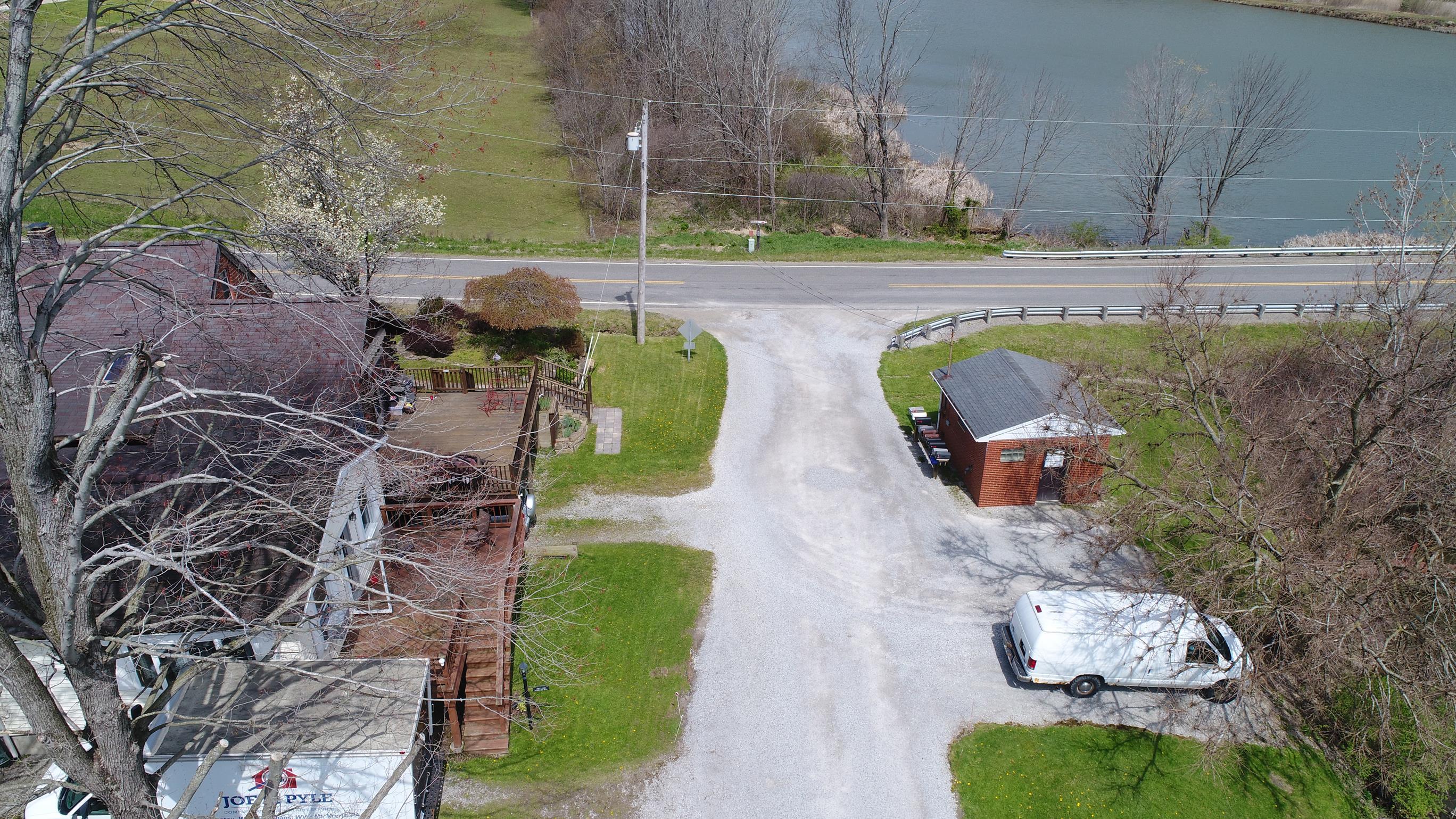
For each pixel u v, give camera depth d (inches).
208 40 410.3
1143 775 648.4
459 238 1652.3
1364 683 702.5
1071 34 3235.7
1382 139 2299.5
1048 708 701.3
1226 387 809.5
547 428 1000.2
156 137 420.2
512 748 639.8
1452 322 800.9
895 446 1051.3
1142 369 1031.6
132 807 421.1
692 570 831.1
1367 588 644.7
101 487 517.3
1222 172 1935.3
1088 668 693.9
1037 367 1004.6
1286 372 1023.0
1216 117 2162.9
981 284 1509.6
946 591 821.2
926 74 2778.1
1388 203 1240.2
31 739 584.1
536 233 1739.7
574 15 2395.4
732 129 1974.7
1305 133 2185.0
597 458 994.1
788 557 856.9
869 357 1246.9
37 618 409.7
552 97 2347.4
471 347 1158.3
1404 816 643.5
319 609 559.8
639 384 1135.6
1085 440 854.5
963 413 958.4
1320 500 731.4
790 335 1298.0
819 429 1077.1
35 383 361.4
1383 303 836.0
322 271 524.1
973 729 679.7
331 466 525.7
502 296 1087.0
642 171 1128.2
